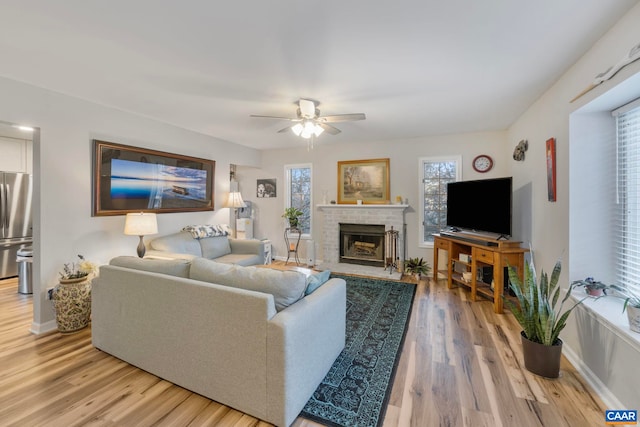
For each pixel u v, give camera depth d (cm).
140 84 262
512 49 202
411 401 177
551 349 198
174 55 211
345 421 161
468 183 397
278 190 607
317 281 216
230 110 336
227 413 167
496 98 296
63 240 285
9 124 253
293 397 159
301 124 315
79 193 298
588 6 158
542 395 182
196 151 445
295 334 159
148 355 203
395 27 177
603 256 222
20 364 215
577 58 215
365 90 275
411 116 359
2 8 158
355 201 530
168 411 168
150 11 162
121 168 336
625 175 210
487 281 385
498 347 243
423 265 476
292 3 155
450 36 187
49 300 274
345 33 183
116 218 333
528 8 159
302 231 595
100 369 210
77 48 202
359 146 528
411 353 233
